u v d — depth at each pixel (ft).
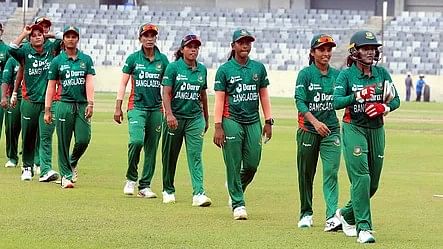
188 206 84.64
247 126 77.82
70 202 85.10
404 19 387.55
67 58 95.71
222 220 76.23
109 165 120.47
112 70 362.74
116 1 450.71
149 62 90.07
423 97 348.59
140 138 89.51
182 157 131.54
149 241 65.10
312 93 72.59
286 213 81.35
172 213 79.77
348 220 69.51
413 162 133.28
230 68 77.25
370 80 66.59
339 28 387.96
